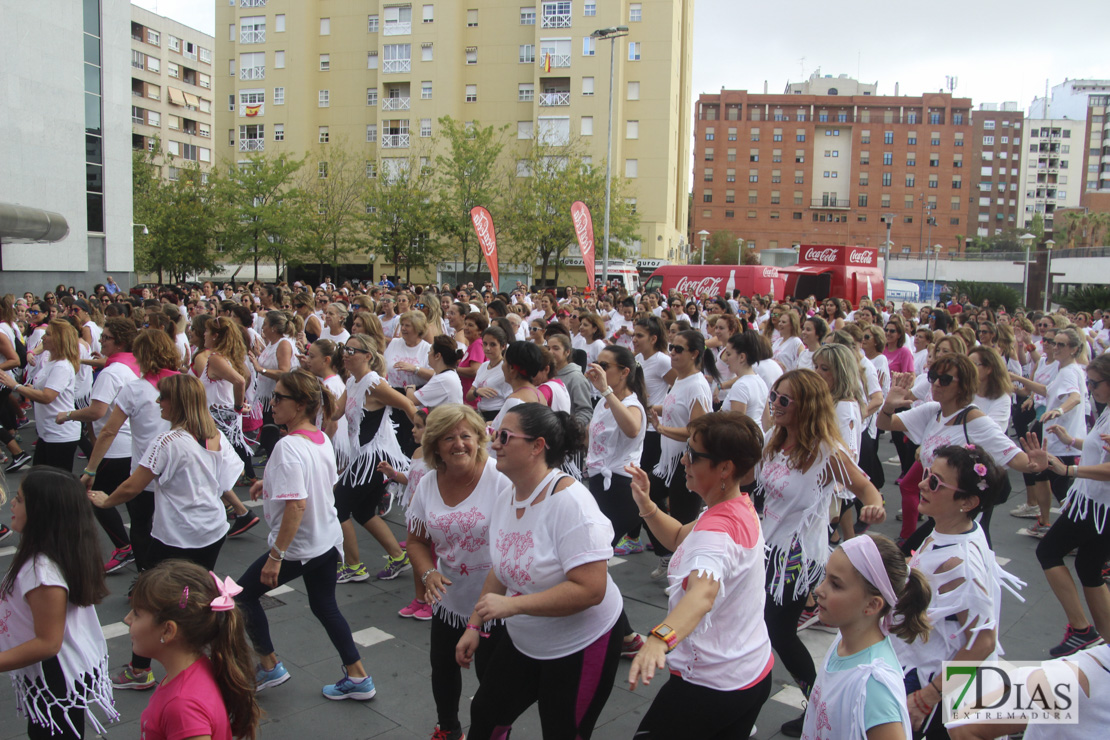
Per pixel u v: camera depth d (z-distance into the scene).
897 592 2.34
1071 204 119.50
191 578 2.35
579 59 45.06
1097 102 120.81
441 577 3.29
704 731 2.70
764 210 91.88
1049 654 4.77
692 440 2.84
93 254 27.84
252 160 41.00
